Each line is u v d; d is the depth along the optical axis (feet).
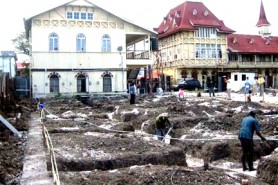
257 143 41.14
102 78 120.26
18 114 68.28
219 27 191.93
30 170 30.89
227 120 54.49
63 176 27.55
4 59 122.01
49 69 115.65
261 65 206.18
